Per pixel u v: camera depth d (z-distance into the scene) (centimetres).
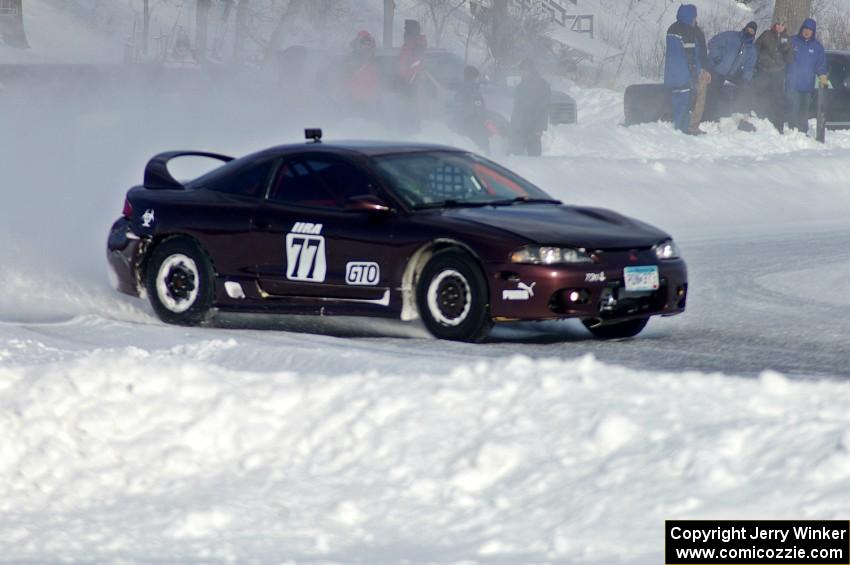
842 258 4959
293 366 2669
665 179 6925
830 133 9500
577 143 8625
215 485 1991
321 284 3369
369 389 2186
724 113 9206
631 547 1653
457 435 2012
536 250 3102
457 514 1825
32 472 2042
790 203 7044
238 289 3503
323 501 1911
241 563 1716
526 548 1697
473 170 3531
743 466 1784
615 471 1828
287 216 3434
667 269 3269
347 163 3431
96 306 3981
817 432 1830
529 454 1923
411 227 3238
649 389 2088
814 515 1655
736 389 2055
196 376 2275
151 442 2100
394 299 3256
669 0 18162
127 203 3759
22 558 1773
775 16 11325
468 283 3159
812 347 3150
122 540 1831
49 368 2311
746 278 4500
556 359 2298
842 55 9894
